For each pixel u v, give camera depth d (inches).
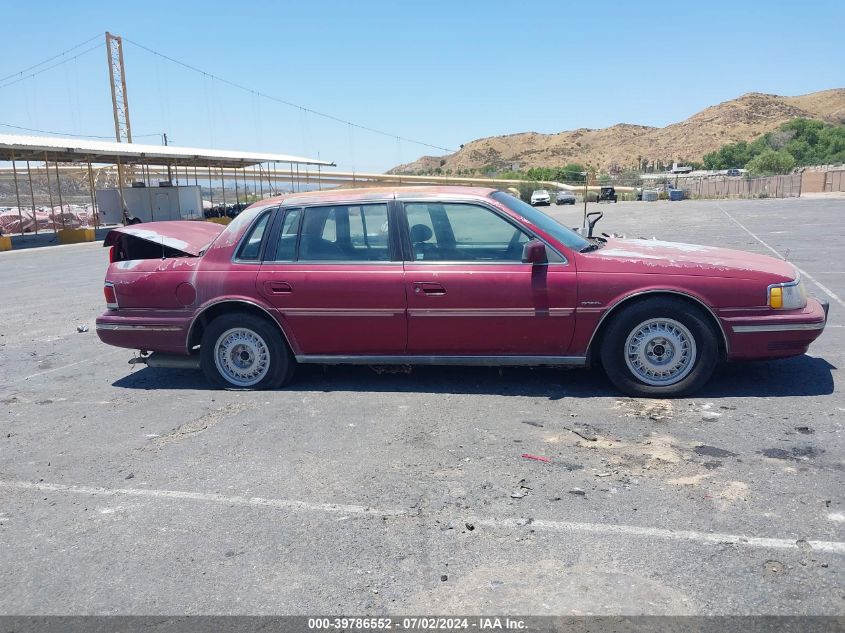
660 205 1995.6
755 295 206.1
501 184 3233.3
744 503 148.6
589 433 190.1
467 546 136.2
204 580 128.6
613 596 119.0
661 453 175.6
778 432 186.5
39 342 350.3
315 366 267.1
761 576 122.9
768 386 224.8
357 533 142.8
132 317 246.7
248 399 232.4
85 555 139.3
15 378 279.3
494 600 119.1
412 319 221.9
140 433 206.1
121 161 1581.0
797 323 205.8
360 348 230.4
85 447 197.2
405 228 226.4
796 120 6865.2
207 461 182.5
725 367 247.8
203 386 251.8
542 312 213.8
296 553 136.3
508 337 218.4
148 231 259.0
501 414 207.3
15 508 161.3
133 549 140.7
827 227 927.0
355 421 206.4
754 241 748.6
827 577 122.0
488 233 222.8
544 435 190.1
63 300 501.4
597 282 210.5
